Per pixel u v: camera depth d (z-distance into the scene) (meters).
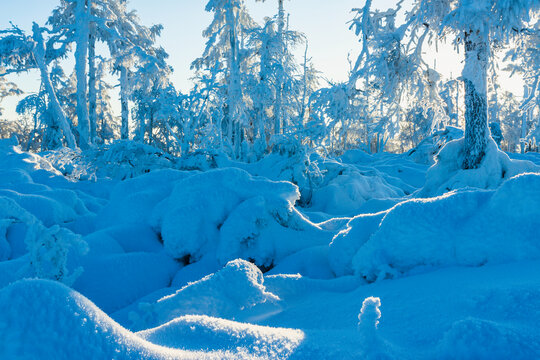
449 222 3.30
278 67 26.86
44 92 31.86
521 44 11.05
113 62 28.66
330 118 12.71
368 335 1.42
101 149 16.73
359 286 3.35
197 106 22.31
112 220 8.07
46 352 1.04
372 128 12.52
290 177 14.29
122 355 1.15
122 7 31.75
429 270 3.22
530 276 2.31
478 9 9.09
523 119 39.25
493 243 3.00
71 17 29.72
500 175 10.00
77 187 15.55
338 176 14.98
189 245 6.47
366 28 10.84
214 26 29.53
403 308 2.25
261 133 26.14
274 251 6.42
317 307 2.72
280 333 1.63
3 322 1.04
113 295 5.42
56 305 1.13
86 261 5.80
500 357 1.43
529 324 1.67
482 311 1.92
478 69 10.09
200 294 2.71
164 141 39.53
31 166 16.80
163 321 2.59
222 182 7.05
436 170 11.31
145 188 8.69
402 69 11.49
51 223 8.80
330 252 4.84
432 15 10.74
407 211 3.49
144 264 6.20
